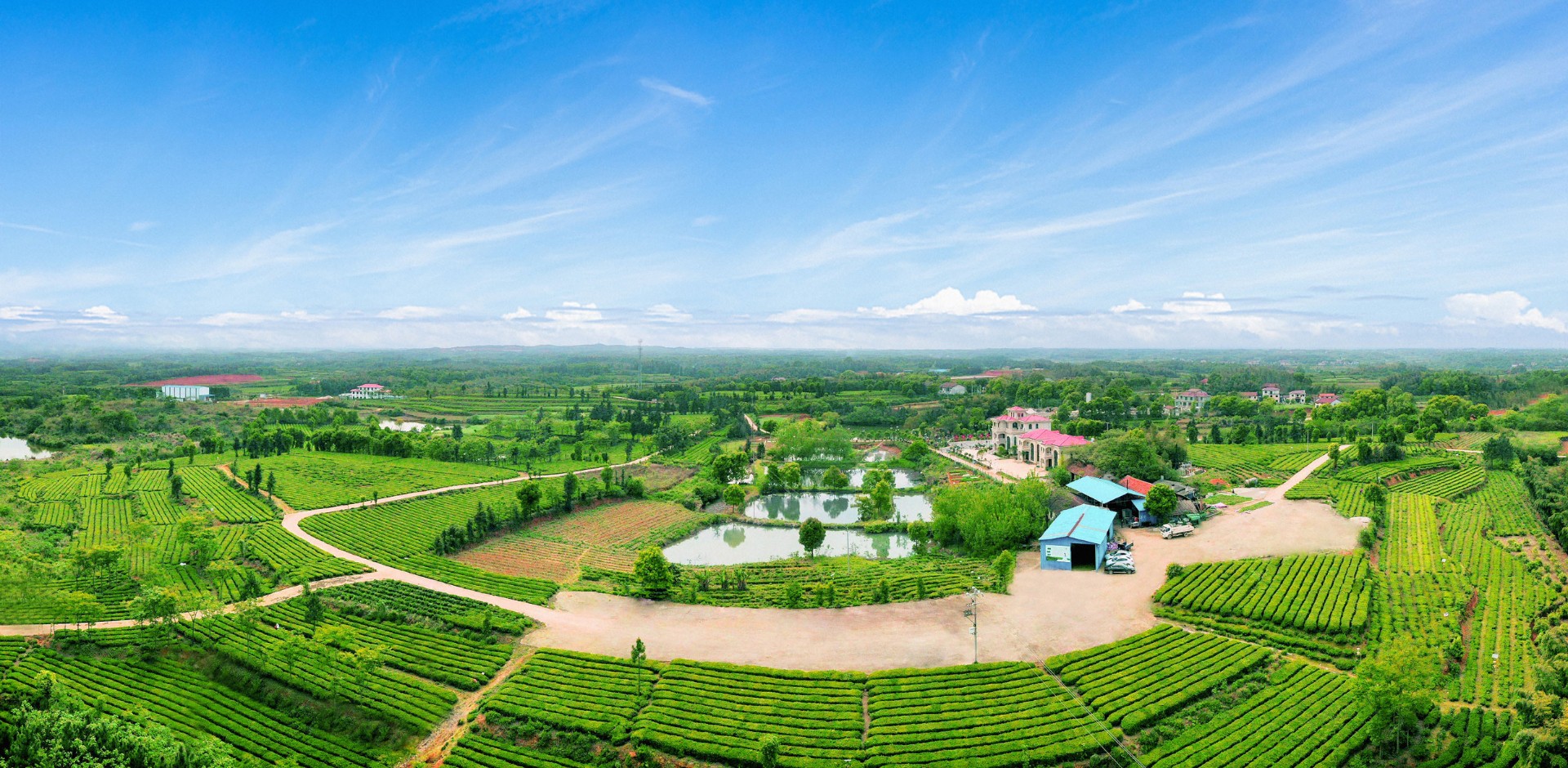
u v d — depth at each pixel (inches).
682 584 4598.9
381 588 4488.2
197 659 3595.0
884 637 3750.0
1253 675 3299.7
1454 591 4148.6
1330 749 2741.1
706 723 2947.8
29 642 3703.3
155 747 2701.8
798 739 2849.4
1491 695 3063.5
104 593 4434.1
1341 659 3410.4
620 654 3612.2
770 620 4001.0
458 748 2871.6
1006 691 3154.5
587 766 2765.7
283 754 2933.1
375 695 3233.3
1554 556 4830.2
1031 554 5142.7
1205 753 2731.3
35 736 2751.0
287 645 3341.5
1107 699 3063.5
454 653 3627.0
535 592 4473.4
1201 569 4520.2
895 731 2874.0
